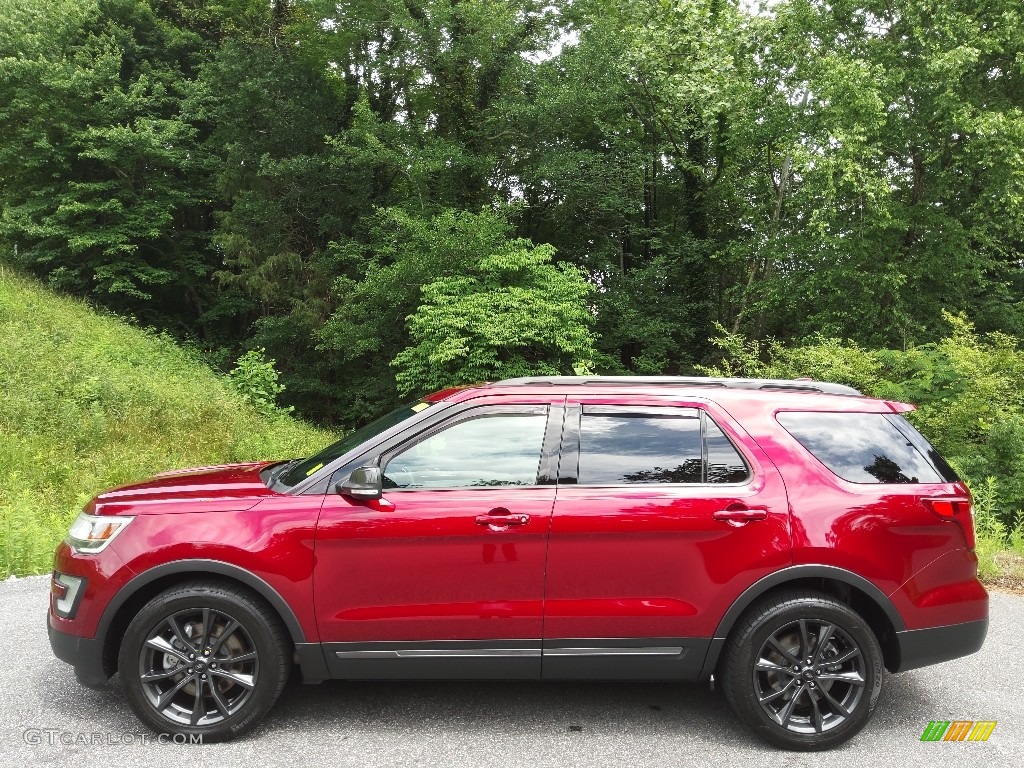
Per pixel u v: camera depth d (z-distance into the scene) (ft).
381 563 10.80
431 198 68.49
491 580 10.87
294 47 77.82
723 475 11.37
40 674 12.99
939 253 51.70
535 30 70.08
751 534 10.97
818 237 52.49
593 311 63.62
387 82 75.61
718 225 73.67
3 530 20.52
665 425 11.66
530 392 11.84
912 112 50.96
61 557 11.14
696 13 61.57
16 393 32.83
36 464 27.86
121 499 11.30
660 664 11.03
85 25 74.84
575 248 74.74
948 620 11.32
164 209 72.43
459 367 50.98
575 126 69.00
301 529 10.77
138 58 78.84
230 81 72.23
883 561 11.09
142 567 10.66
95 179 71.77
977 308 55.01
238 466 14.17
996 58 50.65
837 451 11.69
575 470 11.31
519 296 49.96
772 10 60.75
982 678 13.69
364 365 70.08
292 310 70.23
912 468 11.75
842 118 48.73
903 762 10.47
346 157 69.82
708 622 10.93
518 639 10.94
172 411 36.60
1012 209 47.29
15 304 49.65
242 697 10.77
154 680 10.64
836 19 54.24
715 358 67.26
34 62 64.85
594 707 12.17
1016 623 17.03
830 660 11.00
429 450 11.39
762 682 11.05
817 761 10.46
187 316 83.87
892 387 32.89
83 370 38.32
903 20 50.03
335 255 69.51
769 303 59.82
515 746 10.73
